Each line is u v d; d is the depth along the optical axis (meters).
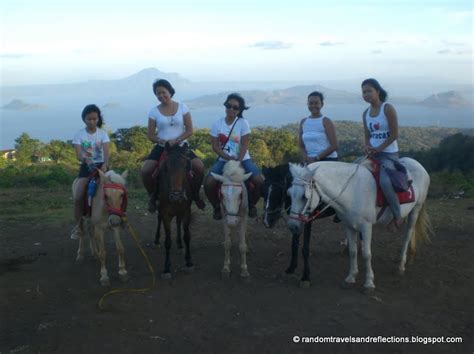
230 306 5.58
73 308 5.55
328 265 7.05
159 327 5.04
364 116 6.31
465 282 6.29
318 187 5.50
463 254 7.50
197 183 6.78
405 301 5.68
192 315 5.34
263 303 5.66
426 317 5.25
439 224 9.39
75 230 7.13
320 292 5.98
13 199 13.65
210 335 4.86
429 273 6.64
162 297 5.86
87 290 6.15
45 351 4.52
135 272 6.84
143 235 8.95
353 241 6.04
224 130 6.66
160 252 7.83
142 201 12.69
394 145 6.14
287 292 6.00
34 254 7.86
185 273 6.75
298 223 5.36
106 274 6.35
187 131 6.89
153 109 6.91
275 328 5.01
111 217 5.81
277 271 6.82
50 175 18.05
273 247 8.03
